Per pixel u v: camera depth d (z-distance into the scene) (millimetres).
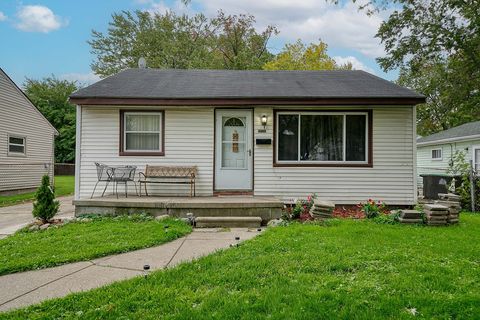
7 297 3006
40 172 15703
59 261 3955
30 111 14945
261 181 8141
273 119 8164
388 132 8070
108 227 5785
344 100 7629
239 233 5727
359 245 4496
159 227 5762
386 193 8062
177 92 8000
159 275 3377
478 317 2520
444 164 17094
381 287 3037
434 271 3447
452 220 6219
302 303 2699
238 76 9945
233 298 2799
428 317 2527
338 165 8094
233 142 8391
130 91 7988
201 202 6750
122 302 2750
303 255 3979
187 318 2479
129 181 7883
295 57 26000
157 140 8305
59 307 2725
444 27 13852
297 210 6863
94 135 8102
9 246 4680
